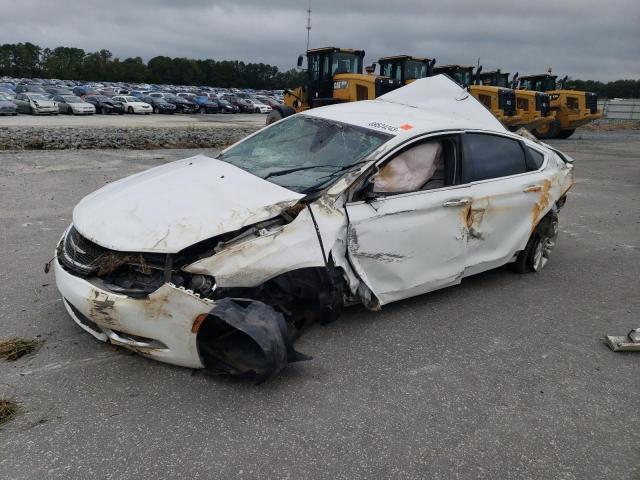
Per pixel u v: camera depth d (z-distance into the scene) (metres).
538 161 5.39
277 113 18.78
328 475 2.53
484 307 4.65
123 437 2.70
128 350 3.50
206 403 3.02
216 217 3.29
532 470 2.67
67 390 3.05
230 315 2.94
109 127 23.53
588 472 2.68
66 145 14.30
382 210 3.82
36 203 7.44
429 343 3.91
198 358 3.13
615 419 3.14
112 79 134.00
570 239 7.16
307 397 3.14
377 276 3.90
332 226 3.54
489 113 5.36
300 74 20.58
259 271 3.22
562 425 3.04
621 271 5.89
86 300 3.13
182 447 2.65
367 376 3.41
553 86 28.12
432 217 4.15
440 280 4.36
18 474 2.41
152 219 3.30
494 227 4.77
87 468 2.47
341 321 4.16
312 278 3.58
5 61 133.88
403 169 4.11
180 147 15.80
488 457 2.74
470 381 3.44
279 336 3.04
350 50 19.16
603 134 31.83
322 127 4.56
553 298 4.97
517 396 3.31
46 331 3.72
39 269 4.89
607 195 10.55
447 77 5.52
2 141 14.50
